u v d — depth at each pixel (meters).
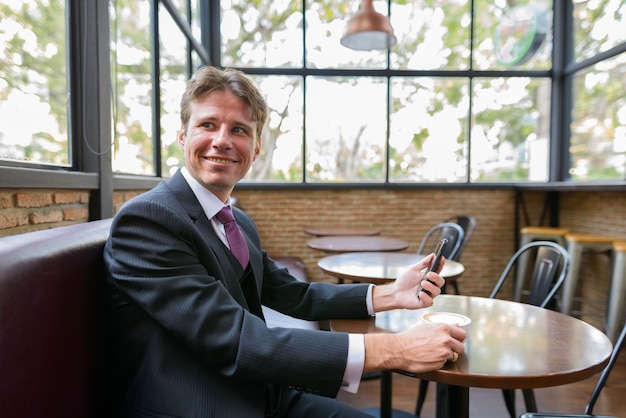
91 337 1.00
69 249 0.94
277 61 4.95
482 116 5.01
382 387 1.80
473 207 5.00
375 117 4.98
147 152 2.92
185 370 0.95
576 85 4.75
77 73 1.91
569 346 1.09
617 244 3.40
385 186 4.93
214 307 0.93
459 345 0.97
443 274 2.14
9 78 1.47
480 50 4.98
